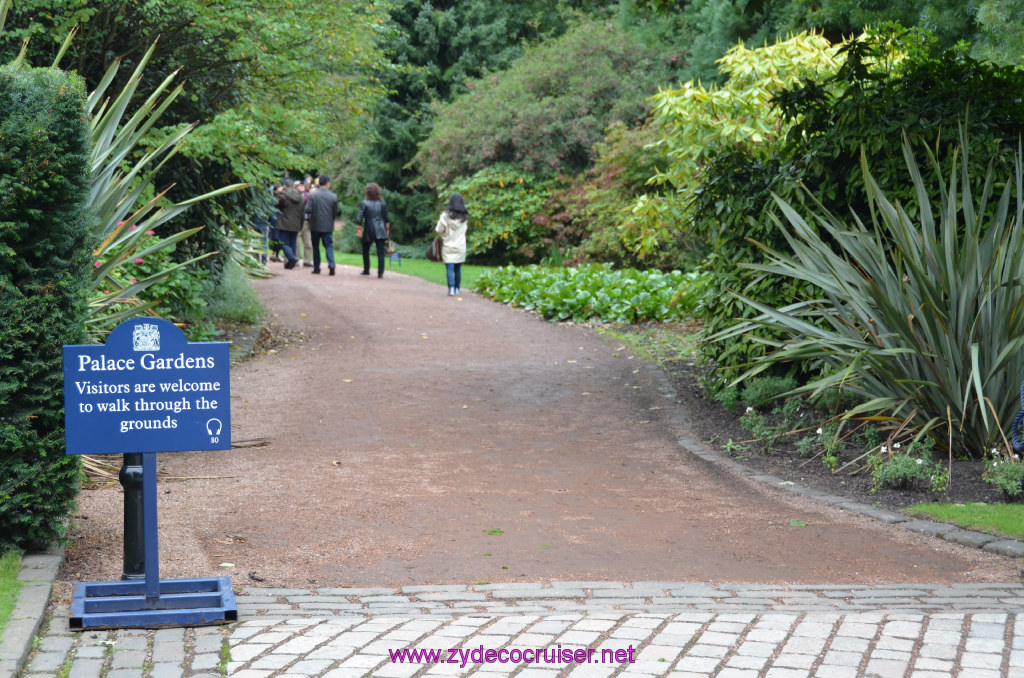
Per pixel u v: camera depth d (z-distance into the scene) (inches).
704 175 363.6
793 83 350.6
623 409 346.6
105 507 219.9
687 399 359.3
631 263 879.1
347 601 168.1
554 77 986.1
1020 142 285.9
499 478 259.8
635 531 215.9
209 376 157.8
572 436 309.4
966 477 250.2
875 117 311.7
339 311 561.0
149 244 399.2
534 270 663.8
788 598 171.8
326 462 270.7
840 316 291.1
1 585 161.5
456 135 1004.6
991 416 259.1
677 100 485.4
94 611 154.2
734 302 344.8
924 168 311.9
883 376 269.1
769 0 426.3
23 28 378.0
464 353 448.5
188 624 152.6
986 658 139.9
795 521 224.7
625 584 179.6
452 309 589.0
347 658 140.1
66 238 183.3
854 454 274.4
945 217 279.1
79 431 153.8
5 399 176.6
